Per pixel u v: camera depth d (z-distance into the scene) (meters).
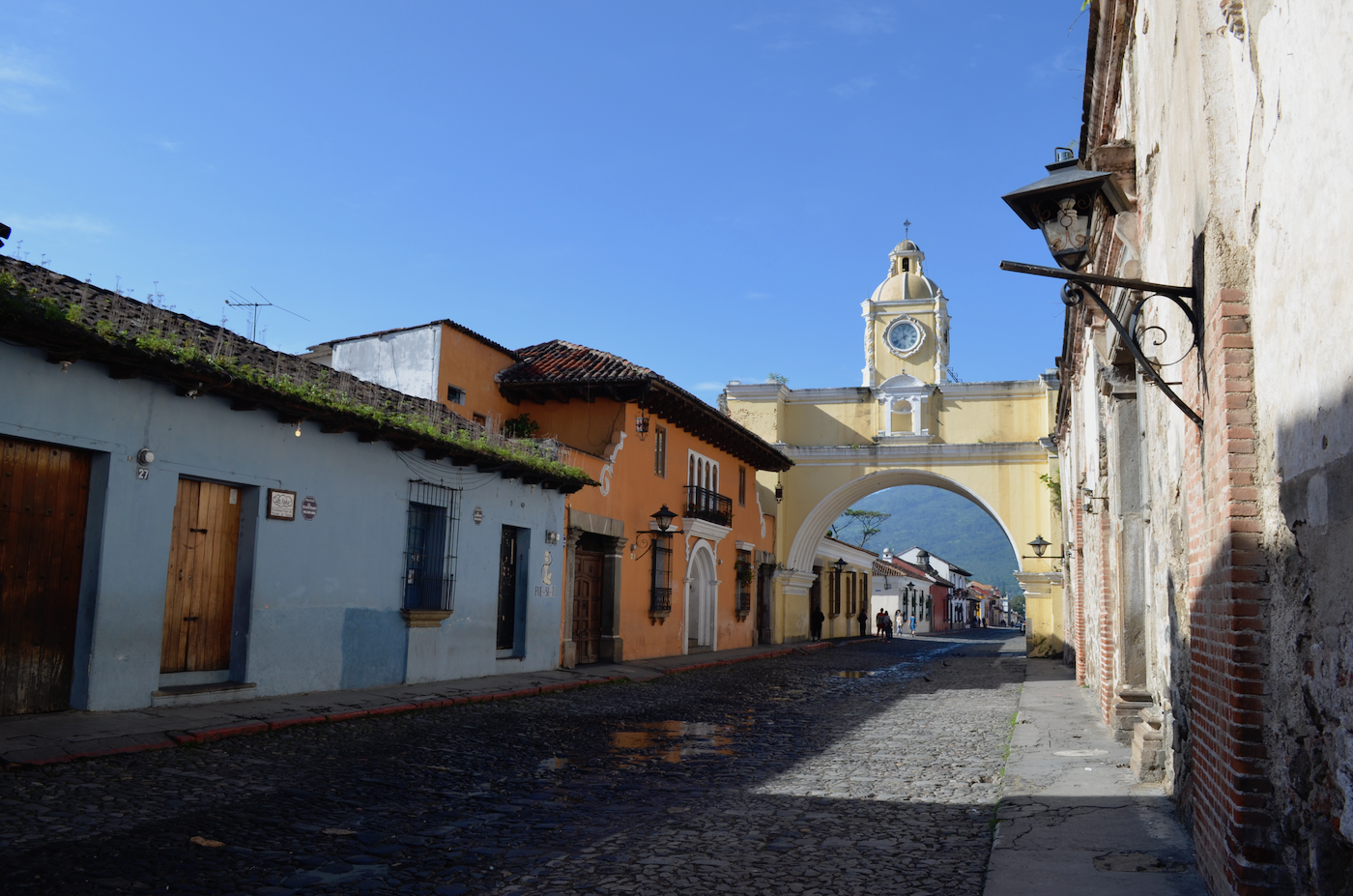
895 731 11.44
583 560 20.06
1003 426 31.25
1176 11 5.49
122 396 9.44
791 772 8.49
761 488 32.56
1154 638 8.35
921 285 33.47
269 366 11.84
